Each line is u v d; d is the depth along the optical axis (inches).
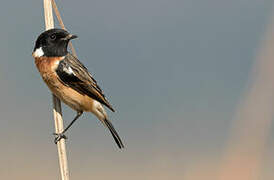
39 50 340.2
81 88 343.3
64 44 340.2
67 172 303.1
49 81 340.2
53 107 330.0
